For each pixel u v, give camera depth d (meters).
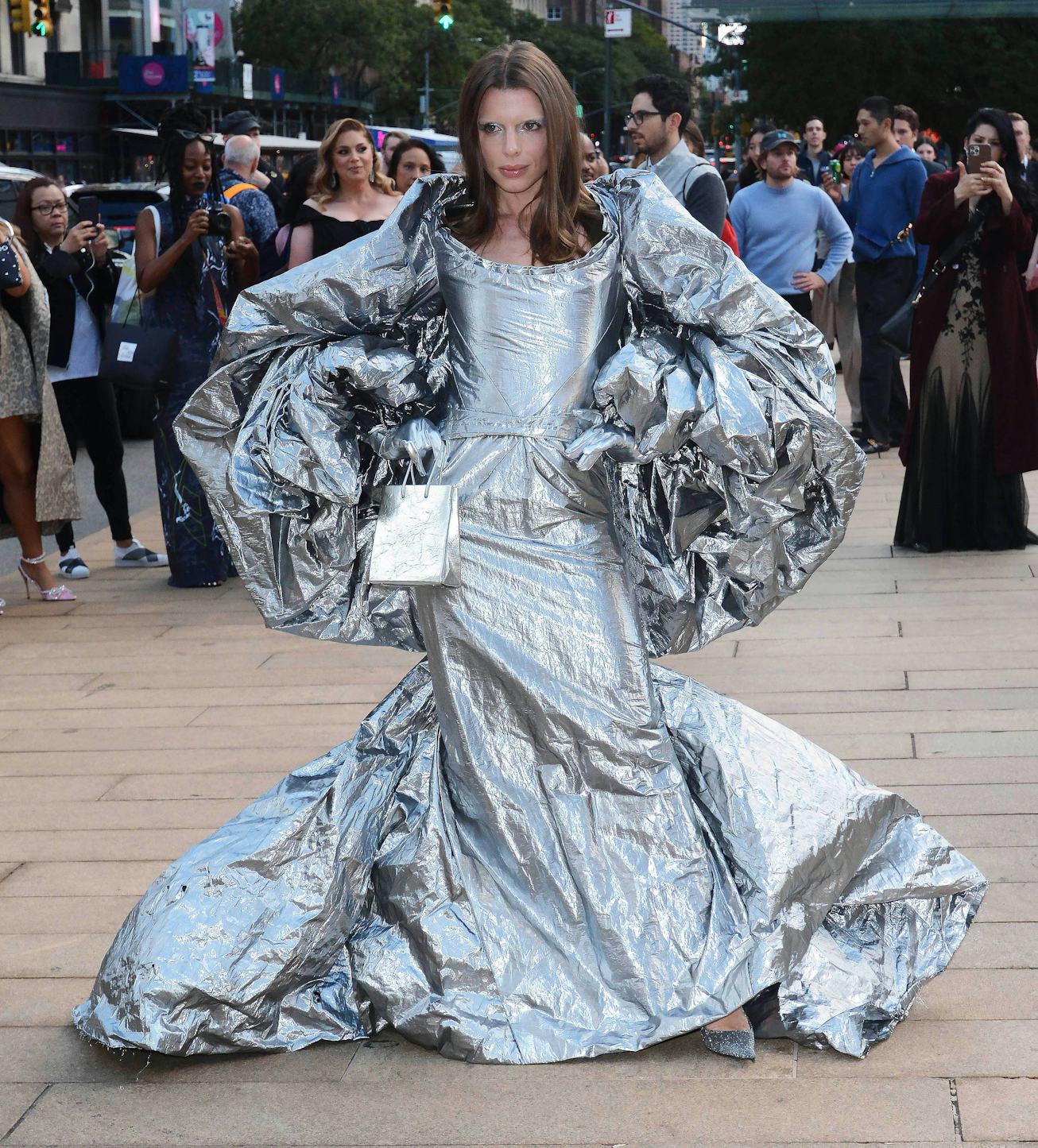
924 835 3.13
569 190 2.91
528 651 2.91
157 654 6.06
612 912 2.92
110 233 8.71
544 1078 2.87
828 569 6.89
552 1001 2.94
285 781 3.17
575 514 2.95
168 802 4.43
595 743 2.91
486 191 2.93
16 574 7.68
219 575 7.20
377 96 74.81
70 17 46.25
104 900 3.77
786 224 9.15
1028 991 3.14
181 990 2.93
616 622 2.94
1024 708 4.91
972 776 4.33
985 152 6.53
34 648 6.21
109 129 46.91
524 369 2.91
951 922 3.19
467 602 2.91
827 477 3.02
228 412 3.03
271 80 59.53
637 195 2.94
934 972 3.12
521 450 2.91
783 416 2.89
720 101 68.56
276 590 3.11
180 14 52.12
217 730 5.07
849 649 5.65
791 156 9.05
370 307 2.97
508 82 2.82
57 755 4.88
